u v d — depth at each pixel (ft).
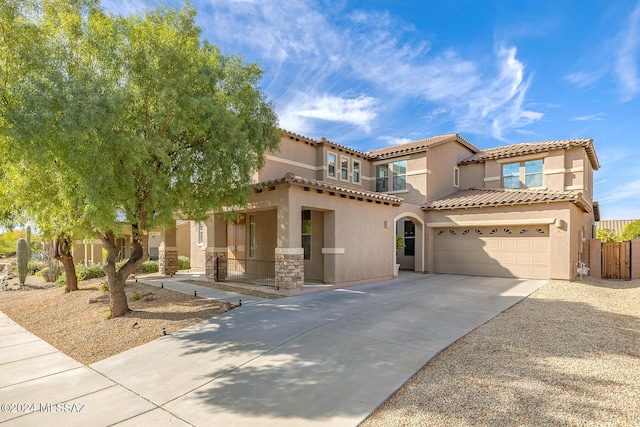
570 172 59.72
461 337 23.82
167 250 60.49
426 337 23.86
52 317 34.65
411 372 18.34
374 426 13.67
